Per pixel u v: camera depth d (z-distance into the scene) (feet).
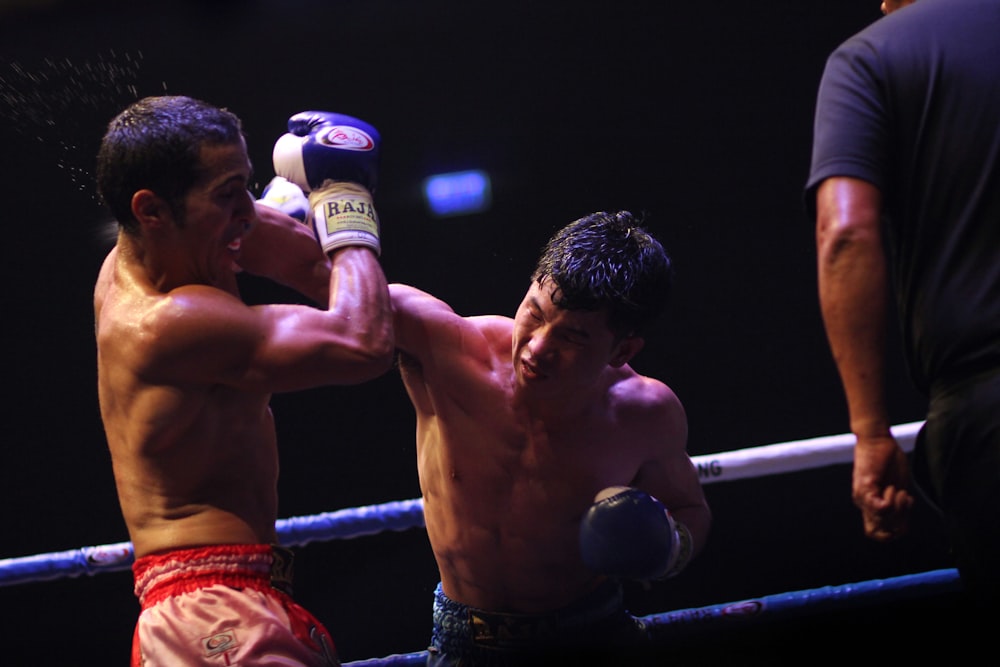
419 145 24.73
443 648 9.87
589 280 8.44
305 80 24.00
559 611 9.68
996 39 7.57
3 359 21.97
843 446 12.39
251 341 7.82
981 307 7.35
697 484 9.98
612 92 24.61
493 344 9.45
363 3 23.07
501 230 24.63
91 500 21.76
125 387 8.02
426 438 9.77
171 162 7.67
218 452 8.13
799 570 20.98
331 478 22.03
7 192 21.79
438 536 9.79
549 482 9.39
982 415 7.29
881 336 7.35
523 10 23.90
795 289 24.09
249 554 8.09
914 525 20.45
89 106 21.98
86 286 22.13
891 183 7.80
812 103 24.23
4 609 19.93
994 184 7.39
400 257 24.56
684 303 24.22
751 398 23.59
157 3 20.53
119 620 19.97
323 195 8.64
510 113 24.73
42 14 8.66
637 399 9.53
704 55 24.32
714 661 11.75
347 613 20.34
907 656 12.60
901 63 7.68
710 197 24.62
